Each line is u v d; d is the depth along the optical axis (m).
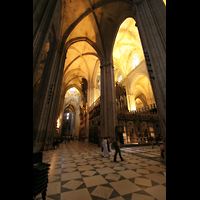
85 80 26.44
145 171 3.83
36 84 19.12
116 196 2.32
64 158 6.12
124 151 8.38
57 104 11.69
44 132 9.02
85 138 21.80
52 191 2.53
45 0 5.89
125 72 24.81
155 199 2.21
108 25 14.56
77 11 12.66
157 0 6.52
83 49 19.56
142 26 6.91
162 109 5.49
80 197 2.29
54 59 10.60
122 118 14.62
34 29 4.93
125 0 9.83
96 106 17.73
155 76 5.67
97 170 3.98
